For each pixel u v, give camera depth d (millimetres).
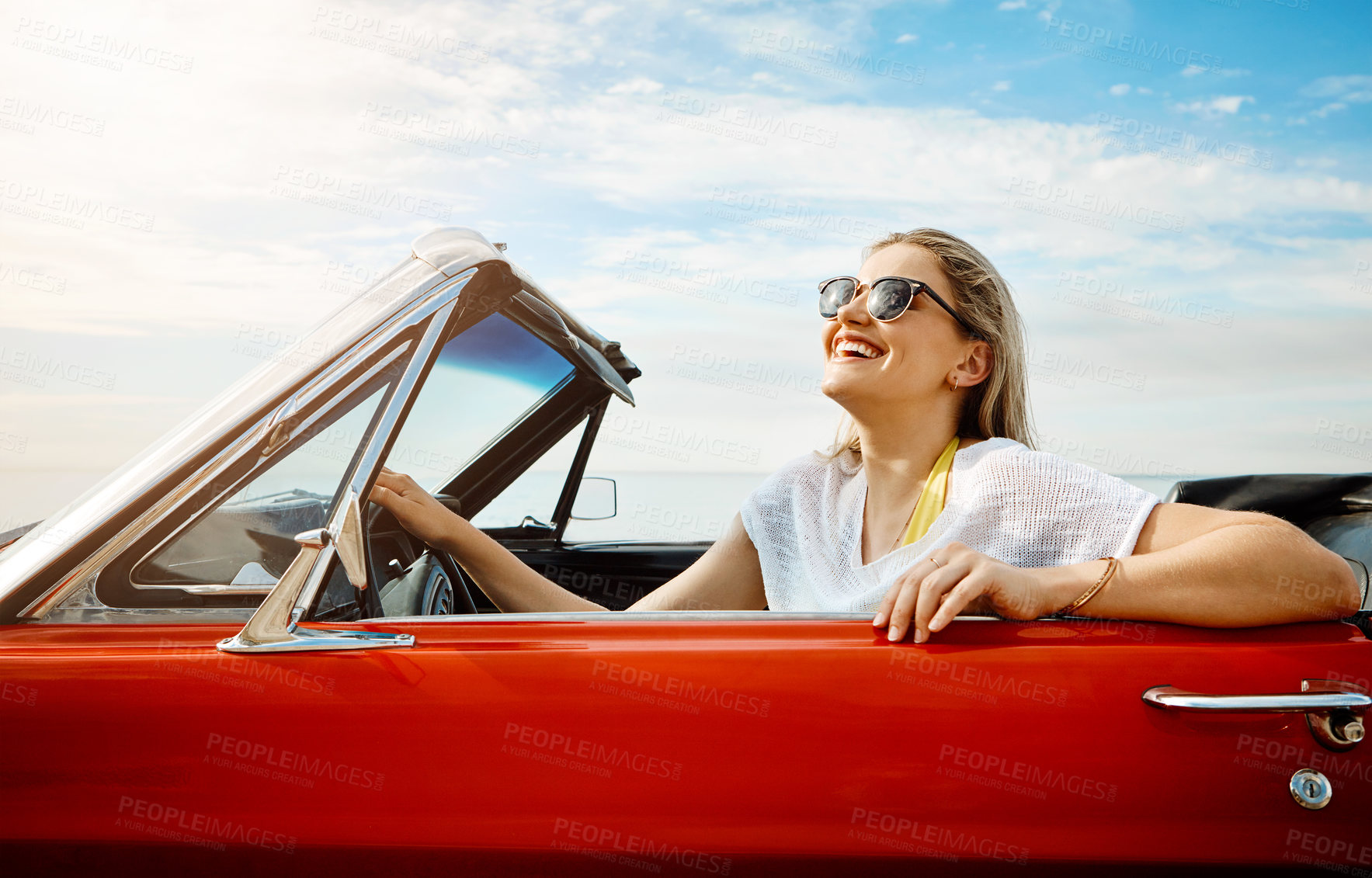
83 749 1034
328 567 1121
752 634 1085
